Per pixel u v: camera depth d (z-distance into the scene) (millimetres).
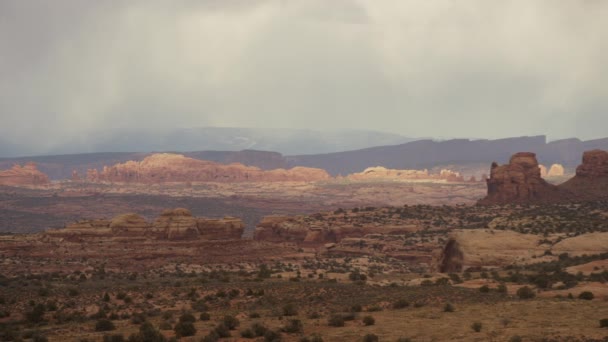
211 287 91938
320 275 113375
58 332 68938
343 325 66000
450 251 126000
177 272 133875
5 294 91062
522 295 78312
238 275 117500
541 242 124750
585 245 119250
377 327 64125
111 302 86750
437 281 98000
